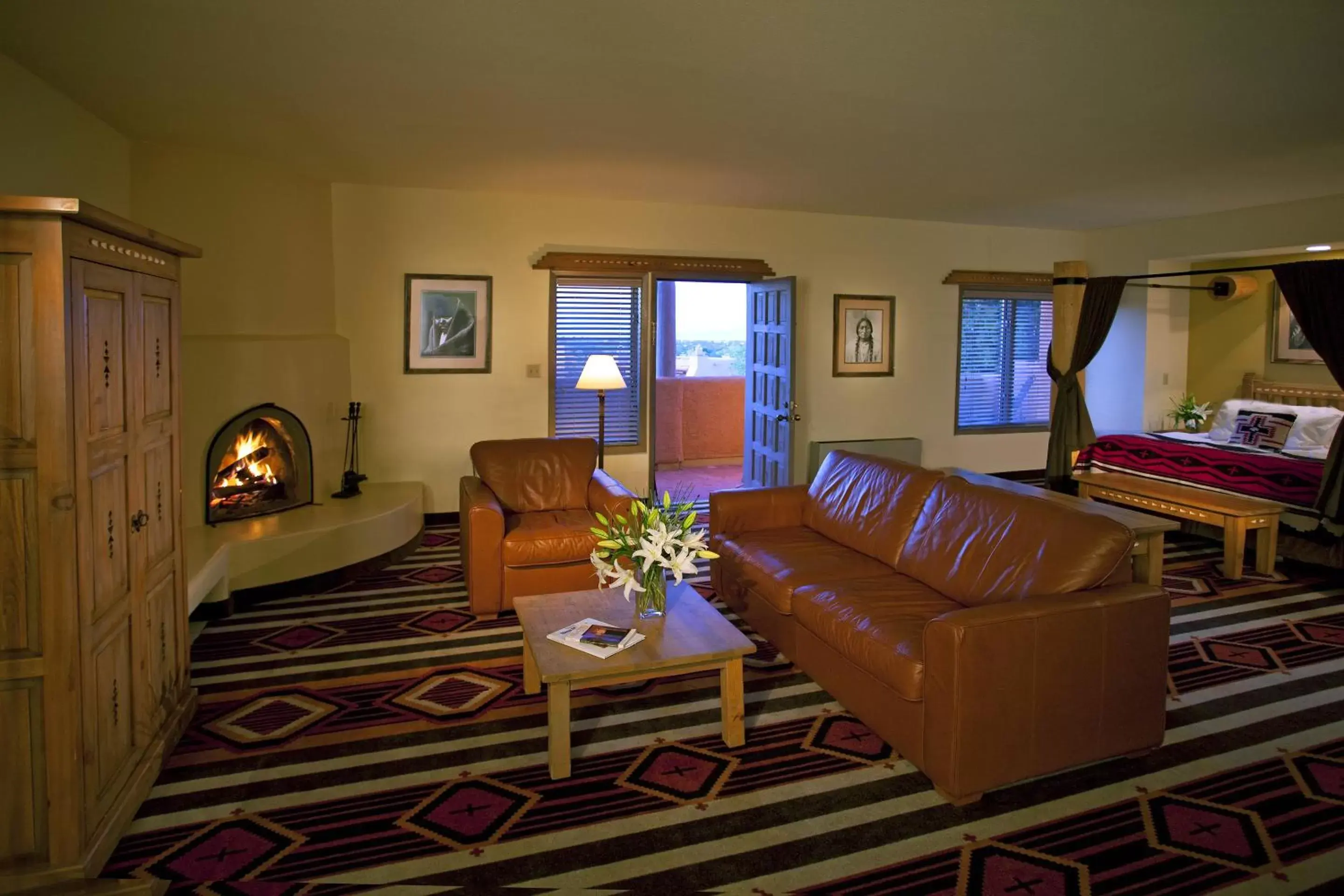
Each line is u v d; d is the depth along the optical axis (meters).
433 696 3.34
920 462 7.81
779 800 2.59
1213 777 2.72
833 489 4.36
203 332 4.96
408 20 2.88
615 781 2.70
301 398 5.29
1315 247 6.52
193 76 3.51
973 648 2.45
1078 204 6.68
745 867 2.26
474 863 2.28
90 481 2.19
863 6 2.73
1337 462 4.88
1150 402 8.08
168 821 2.46
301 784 2.68
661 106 3.90
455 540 5.92
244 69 3.41
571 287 6.54
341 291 5.99
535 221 6.36
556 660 2.75
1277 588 4.81
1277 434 6.34
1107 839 2.38
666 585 3.61
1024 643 2.52
